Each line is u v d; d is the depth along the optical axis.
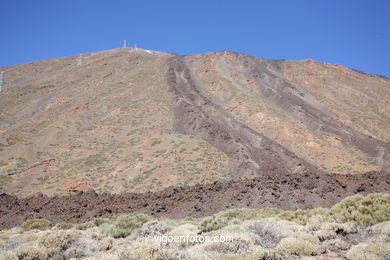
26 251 8.98
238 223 12.98
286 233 9.44
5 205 25.91
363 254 7.13
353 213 10.70
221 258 7.39
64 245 10.16
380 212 10.33
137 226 13.73
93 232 12.56
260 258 7.39
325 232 9.30
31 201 27.75
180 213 22.67
